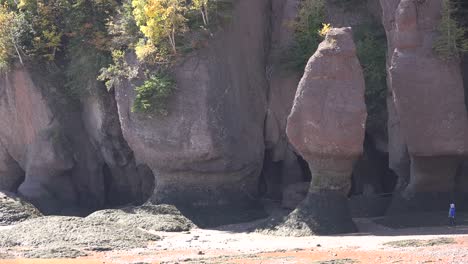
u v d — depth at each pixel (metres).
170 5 146.62
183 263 95.06
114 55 153.75
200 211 144.25
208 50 148.75
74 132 169.00
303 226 121.69
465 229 116.00
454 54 132.25
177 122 146.62
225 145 146.75
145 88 145.88
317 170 123.50
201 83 147.00
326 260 92.75
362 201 140.50
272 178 162.62
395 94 133.88
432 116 132.12
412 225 123.94
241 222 141.50
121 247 113.25
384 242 106.19
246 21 158.50
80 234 119.62
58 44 168.00
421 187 133.62
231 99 150.88
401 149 141.62
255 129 156.12
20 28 167.12
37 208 160.88
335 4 162.38
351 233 119.75
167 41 148.00
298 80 160.00
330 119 121.69
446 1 133.38
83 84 165.38
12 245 117.25
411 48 133.50
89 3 164.25
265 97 161.25
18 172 175.38
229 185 148.50
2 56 166.50
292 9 164.12
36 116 167.75
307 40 159.00
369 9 160.50
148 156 149.00
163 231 130.88
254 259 96.69
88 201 169.25
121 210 141.88
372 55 153.62
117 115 165.25
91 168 169.50
